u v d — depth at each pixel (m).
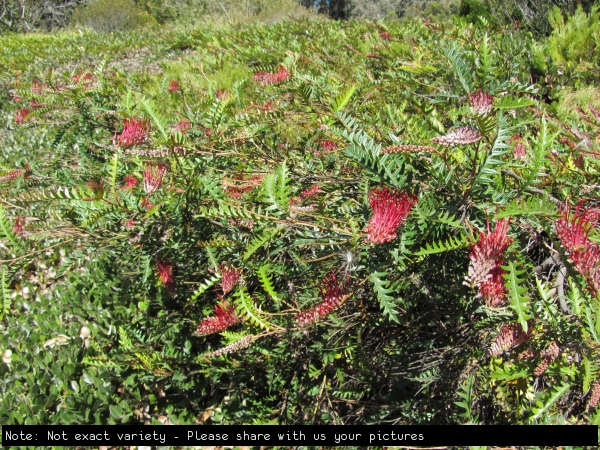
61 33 16.33
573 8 5.48
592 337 1.16
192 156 1.95
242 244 1.95
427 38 4.83
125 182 2.26
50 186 2.97
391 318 1.21
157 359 2.29
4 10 23.09
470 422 1.26
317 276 1.94
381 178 1.36
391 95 3.24
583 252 1.04
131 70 8.05
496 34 4.32
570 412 1.46
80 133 2.62
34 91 2.78
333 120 1.95
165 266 2.22
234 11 15.42
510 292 1.01
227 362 2.07
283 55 5.10
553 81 3.90
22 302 3.30
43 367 2.65
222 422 2.21
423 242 1.43
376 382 1.94
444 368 1.72
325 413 1.93
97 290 3.02
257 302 1.99
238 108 2.57
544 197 1.11
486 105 1.33
